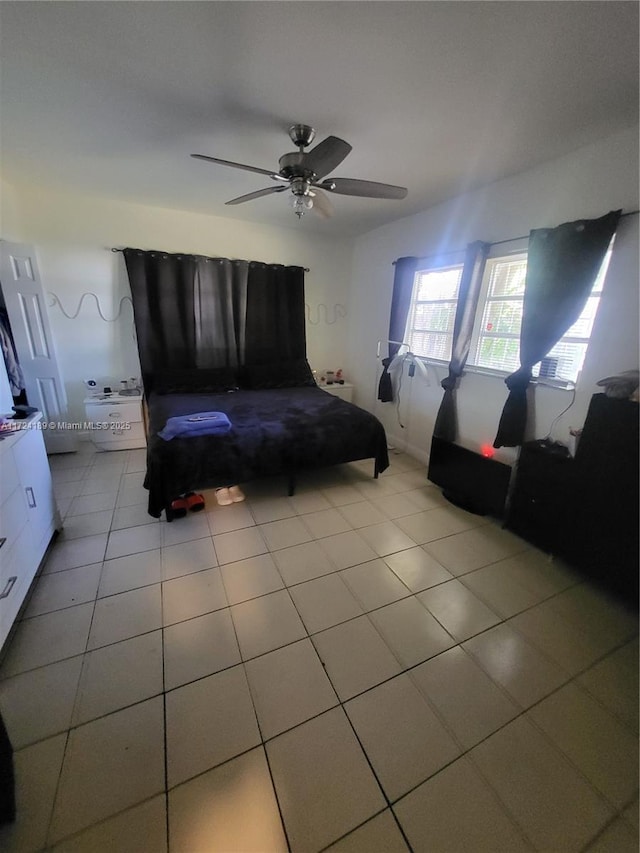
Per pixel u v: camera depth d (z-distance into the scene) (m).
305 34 1.32
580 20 1.21
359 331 4.61
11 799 0.99
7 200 3.08
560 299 2.21
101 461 3.39
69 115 1.90
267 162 2.48
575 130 1.91
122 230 3.55
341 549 2.26
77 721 1.26
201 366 4.05
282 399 3.57
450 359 3.31
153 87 1.65
